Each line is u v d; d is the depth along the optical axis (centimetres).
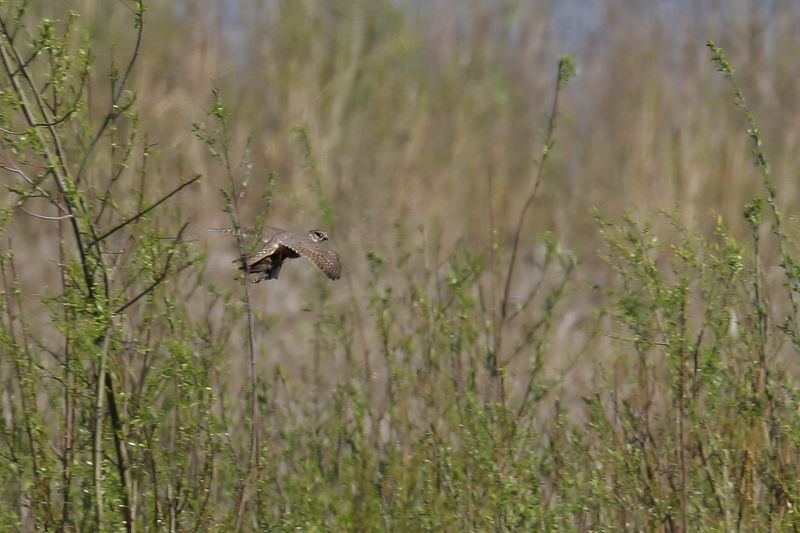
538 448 1255
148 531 1085
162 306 1180
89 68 1048
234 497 1148
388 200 2175
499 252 1491
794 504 1074
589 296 1884
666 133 2378
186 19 2383
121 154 1383
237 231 1039
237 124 2230
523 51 2584
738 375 1165
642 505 1129
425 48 2541
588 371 1611
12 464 1074
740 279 1140
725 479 1104
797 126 2400
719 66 1173
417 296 1356
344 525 1186
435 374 1297
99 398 1021
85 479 1080
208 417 1087
